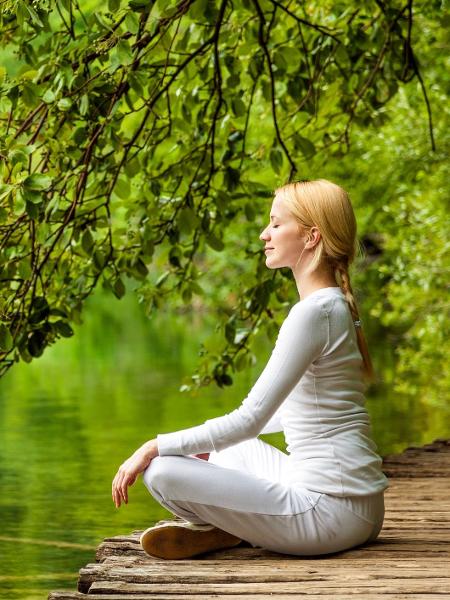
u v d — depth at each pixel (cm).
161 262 814
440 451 820
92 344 2631
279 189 479
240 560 468
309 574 443
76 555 746
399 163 1605
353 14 869
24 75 636
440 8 856
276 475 482
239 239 2169
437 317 1531
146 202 784
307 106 866
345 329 457
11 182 599
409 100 1519
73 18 668
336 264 469
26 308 698
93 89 652
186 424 1370
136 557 476
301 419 464
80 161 684
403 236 1570
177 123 797
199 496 457
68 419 1439
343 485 459
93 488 987
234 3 791
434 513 584
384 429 1301
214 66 777
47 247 717
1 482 1016
